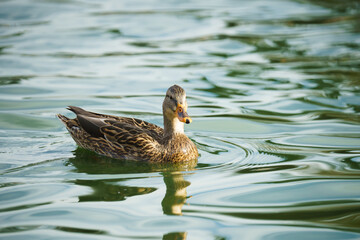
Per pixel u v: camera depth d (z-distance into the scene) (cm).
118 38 2131
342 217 850
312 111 1427
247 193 952
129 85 1620
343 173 1039
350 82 1644
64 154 1186
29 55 1900
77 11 2575
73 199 930
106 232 802
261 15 2517
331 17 2466
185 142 1155
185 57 1909
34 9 2597
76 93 1547
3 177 1032
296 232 805
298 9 2648
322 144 1207
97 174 1066
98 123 1223
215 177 1040
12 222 834
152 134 1204
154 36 2166
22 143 1227
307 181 1003
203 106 1470
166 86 1612
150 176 1059
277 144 1213
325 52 1956
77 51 1958
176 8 2659
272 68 1798
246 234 798
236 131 1303
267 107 1462
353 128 1303
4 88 1575
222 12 2580
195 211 882
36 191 961
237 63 1844
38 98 1502
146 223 837
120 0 2852
